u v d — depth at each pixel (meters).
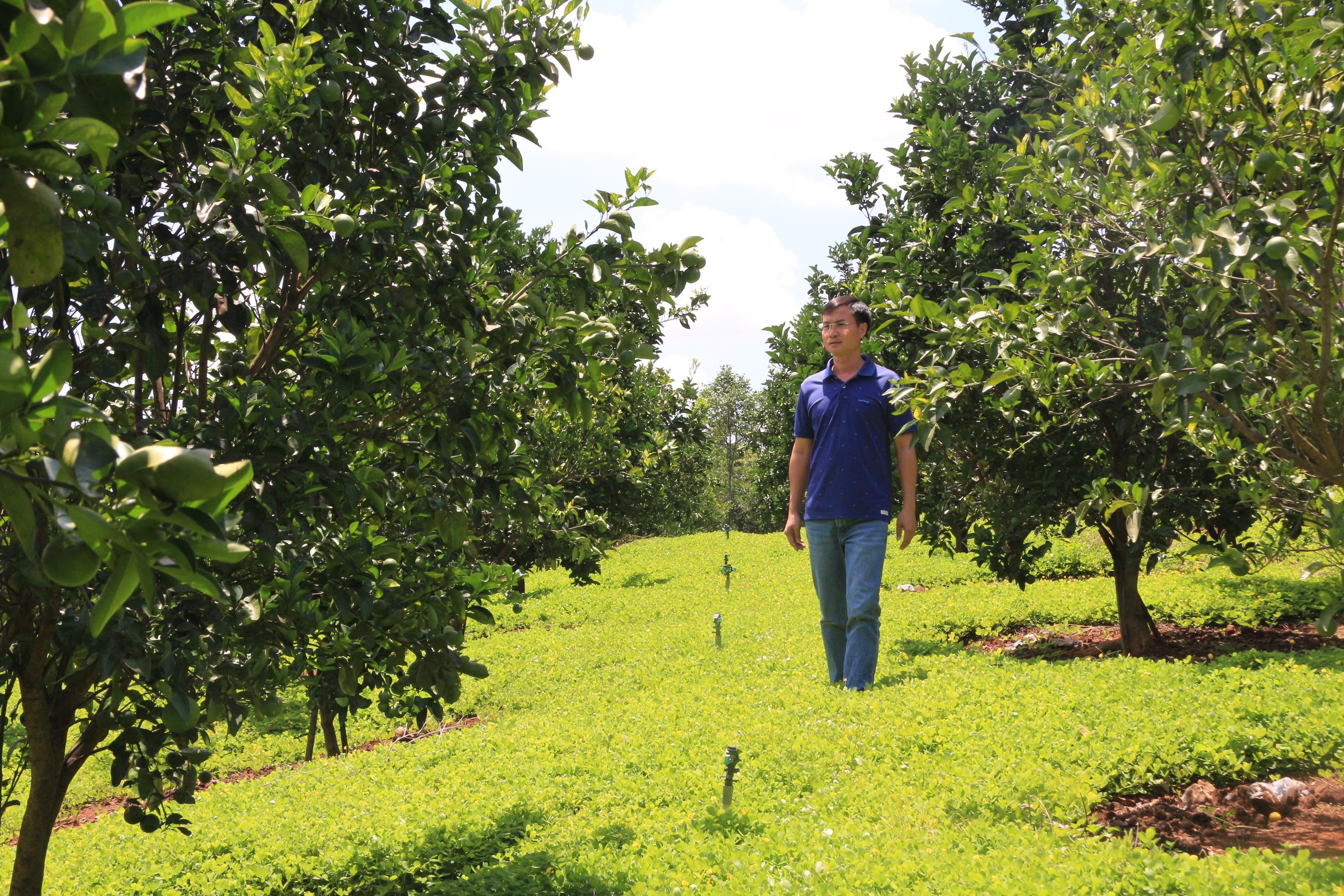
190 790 4.53
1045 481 8.72
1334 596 3.15
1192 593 11.28
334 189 4.44
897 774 5.73
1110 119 4.16
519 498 4.72
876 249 11.23
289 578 3.92
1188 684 6.73
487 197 4.98
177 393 4.38
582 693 12.20
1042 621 11.77
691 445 26.61
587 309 4.44
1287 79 3.52
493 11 4.73
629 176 4.06
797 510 9.11
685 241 4.11
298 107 3.74
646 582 24.16
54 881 6.80
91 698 4.32
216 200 3.30
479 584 4.71
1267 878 3.45
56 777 4.30
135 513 1.21
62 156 1.25
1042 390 5.05
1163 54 3.88
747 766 6.30
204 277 3.36
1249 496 3.86
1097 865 3.80
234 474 1.21
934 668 8.86
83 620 3.45
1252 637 9.43
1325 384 3.46
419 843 6.11
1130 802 5.15
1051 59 8.14
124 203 3.94
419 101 4.80
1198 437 4.34
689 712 8.24
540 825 6.04
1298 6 3.50
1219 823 4.72
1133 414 7.81
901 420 8.41
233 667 3.96
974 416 8.20
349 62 4.59
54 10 1.12
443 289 4.36
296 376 4.66
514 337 4.38
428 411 4.38
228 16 4.11
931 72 10.62
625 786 6.40
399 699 4.91
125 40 1.19
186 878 6.35
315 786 8.42
